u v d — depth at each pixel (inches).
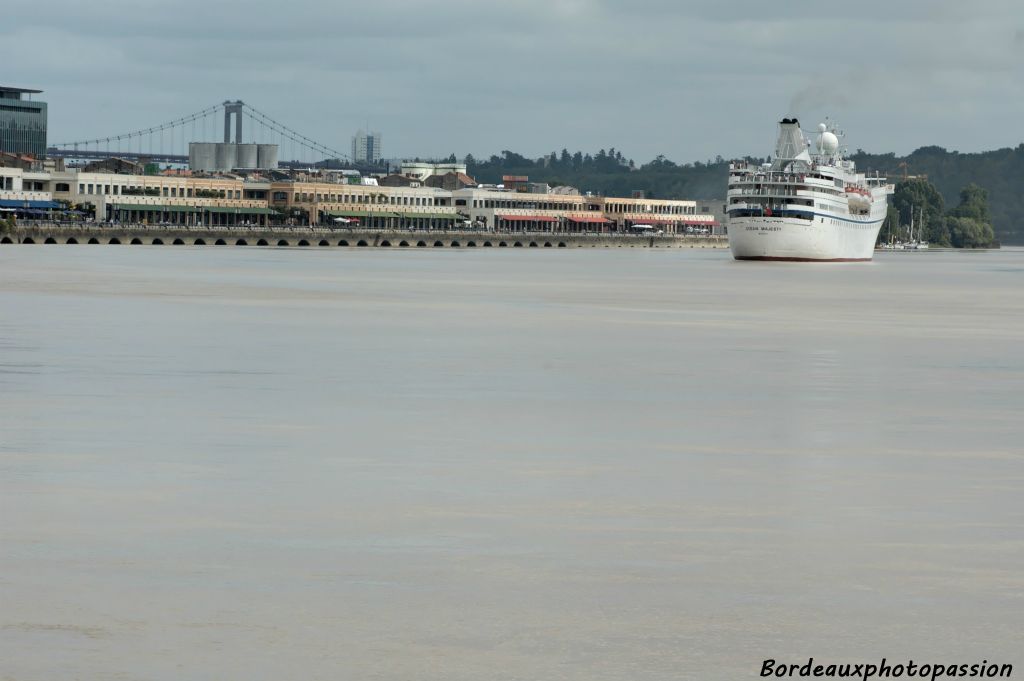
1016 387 3115.2
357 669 1050.1
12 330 4330.7
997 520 1579.7
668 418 2502.5
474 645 1105.4
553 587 1272.1
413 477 1836.9
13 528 1487.5
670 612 1197.7
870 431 2362.2
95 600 1213.1
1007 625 1163.3
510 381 3105.3
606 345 4190.5
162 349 3750.0
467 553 1397.6
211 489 1729.8
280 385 2940.5
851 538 1478.8
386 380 3078.2
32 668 1042.7
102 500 1647.4
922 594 1255.5
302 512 1592.0
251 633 1129.4
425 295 7180.1
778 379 3248.0
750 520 1571.1
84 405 2564.0
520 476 1852.9
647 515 1594.5
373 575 1309.1
